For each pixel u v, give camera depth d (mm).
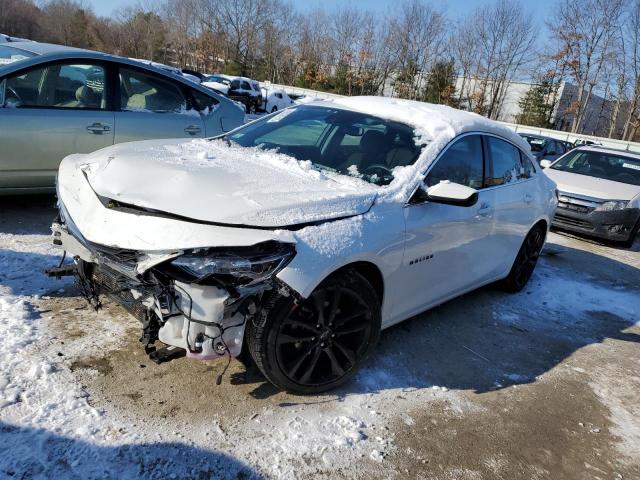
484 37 52531
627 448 3092
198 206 2605
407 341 3881
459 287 4117
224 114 6332
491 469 2717
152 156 3230
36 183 5086
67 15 70938
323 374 3047
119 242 2539
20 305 3402
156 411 2678
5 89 4816
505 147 4520
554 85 52188
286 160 3484
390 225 3100
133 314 2686
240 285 2451
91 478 2211
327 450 2613
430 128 3791
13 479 2129
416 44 55156
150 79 5762
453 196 3213
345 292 2912
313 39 59406
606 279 6430
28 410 2516
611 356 4270
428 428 2930
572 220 8312
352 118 3984
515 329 4469
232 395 2893
